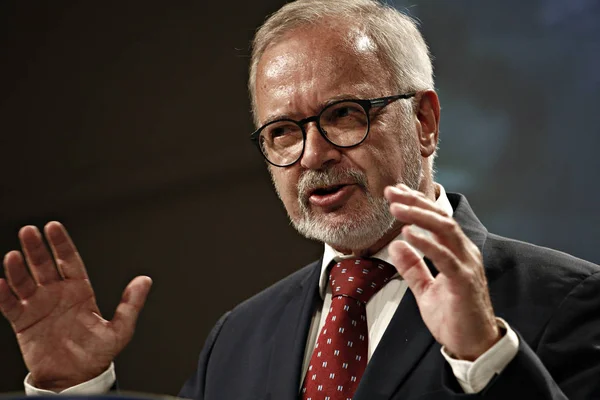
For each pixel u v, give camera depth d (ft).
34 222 42.47
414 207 12.42
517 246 17.10
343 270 17.06
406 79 17.01
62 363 16.15
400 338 15.62
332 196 16.10
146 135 42.52
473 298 12.49
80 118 42.68
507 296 15.99
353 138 16.06
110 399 9.09
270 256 41.47
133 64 42.55
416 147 17.06
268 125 16.67
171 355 41.24
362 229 16.14
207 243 42.09
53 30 42.60
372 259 17.02
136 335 41.42
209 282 41.78
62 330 16.24
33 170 42.57
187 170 42.32
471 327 12.55
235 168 42.14
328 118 16.20
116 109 42.63
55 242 16.24
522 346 12.96
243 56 41.70
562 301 15.52
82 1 42.50
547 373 13.03
